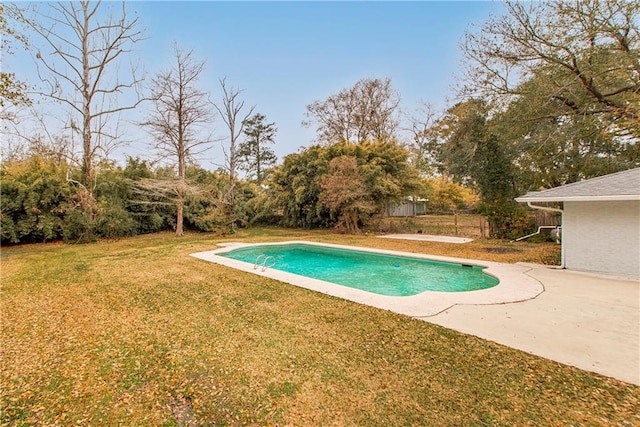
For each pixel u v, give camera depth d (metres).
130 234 16.23
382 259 10.21
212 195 16.95
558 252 9.70
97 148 14.53
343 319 4.41
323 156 18.09
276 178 19.88
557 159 12.64
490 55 9.55
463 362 3.15
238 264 8.55
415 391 2.68
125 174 16.55
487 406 2.47
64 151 14.69
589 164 11.98
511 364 3.10
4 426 2.35
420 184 17.69
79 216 13.41
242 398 2.65
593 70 8.16
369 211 16.61
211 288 6.15
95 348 3.64
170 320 4.50
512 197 13.38
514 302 5.02
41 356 3.45
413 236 15.02
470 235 14.84
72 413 2.50
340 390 2.73
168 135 16.09
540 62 8.84
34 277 7.29
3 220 12.13
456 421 2.30
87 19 14.24
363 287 7.24
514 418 2.32
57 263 8.97
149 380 2.96
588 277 6.60
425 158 24.94
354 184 15.68
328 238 14.66
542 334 3.80
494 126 11.56
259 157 32.72
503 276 6.79
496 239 13.12
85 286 6.43
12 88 6.99
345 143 18.59
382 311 4.71
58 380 2.97
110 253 10.66
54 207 13.36
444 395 2.62
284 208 19.64
